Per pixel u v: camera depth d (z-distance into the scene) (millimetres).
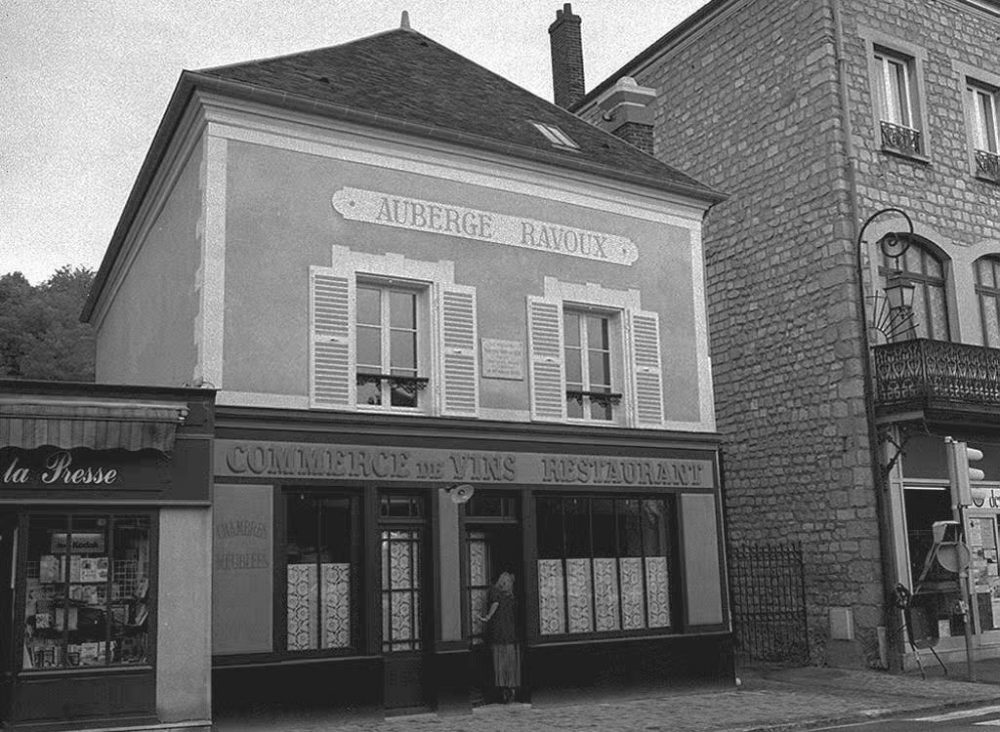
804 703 12297
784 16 17594
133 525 9844
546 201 13523
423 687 11539
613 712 11703
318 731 10305
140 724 9469
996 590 16766
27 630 9305
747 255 17938
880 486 15258
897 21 17734
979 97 19094
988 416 15867
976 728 10281
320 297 11438
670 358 14328
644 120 16984
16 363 40125
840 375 16000
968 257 17734
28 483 9398
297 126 11602
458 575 11836
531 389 12859
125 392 9859
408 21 16312
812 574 16141
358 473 11266
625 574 13359
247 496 10523
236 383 10789
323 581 11023
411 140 12359
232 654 10188
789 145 17281
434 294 12312
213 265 10859
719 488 14344
